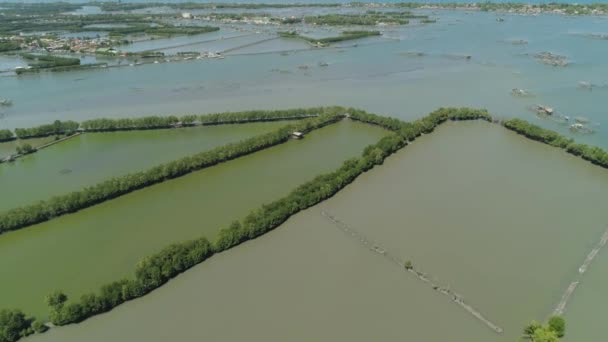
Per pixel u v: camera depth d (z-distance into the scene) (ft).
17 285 269.85
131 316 243.19
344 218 327.47
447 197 353.51
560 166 403.34
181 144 465.88
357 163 396.37
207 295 256.73
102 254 296.71
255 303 250.37
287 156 435.12
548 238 302.66
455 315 240.73
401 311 243.60
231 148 427.74
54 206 334.44
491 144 451.53
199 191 373.20
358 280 266.36
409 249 293.02
